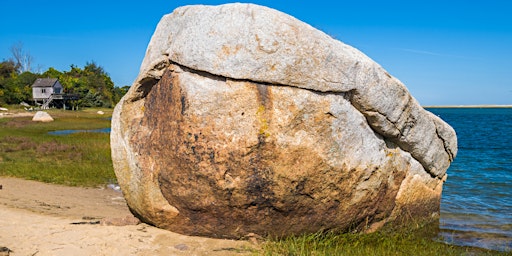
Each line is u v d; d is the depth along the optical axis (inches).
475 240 311.6
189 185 251.8
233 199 249.4
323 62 239.1
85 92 3056.1
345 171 255.6
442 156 330.3
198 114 243.1
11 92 2674.7
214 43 239.9
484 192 501.7
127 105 287.1
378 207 287.1
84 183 486.9
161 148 259.3
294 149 241.4
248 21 236.5
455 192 501.0
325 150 247.1
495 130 1873.8
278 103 239.0
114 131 290.8
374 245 280.5
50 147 778.2
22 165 577.3
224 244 257.3
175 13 271.3
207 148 242.7
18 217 292.0
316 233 270.7
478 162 795.4
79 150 746.2
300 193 251.4
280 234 266.2
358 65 248.5
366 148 264.5
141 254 232.7
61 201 386.9
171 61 263.6
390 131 276.4
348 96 253.1
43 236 247.3
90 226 272.4
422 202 327.3
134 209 285.4
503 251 287.7
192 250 245.0
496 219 372.2
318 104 242.8
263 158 240.8
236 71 237.3
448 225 345.7
